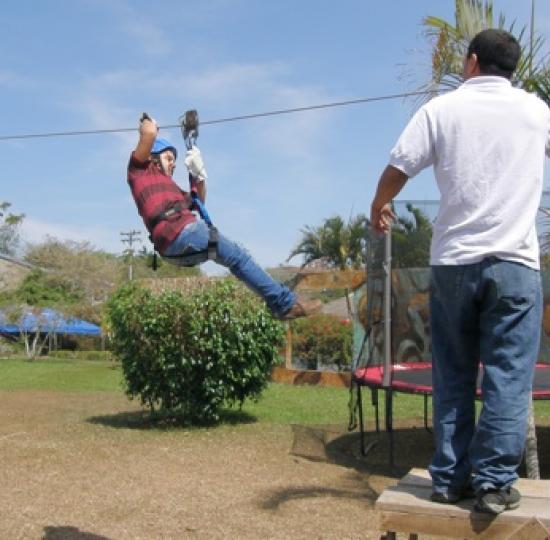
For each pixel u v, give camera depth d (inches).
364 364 335.9
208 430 358.0
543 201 297.1
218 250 145.4
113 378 663.8
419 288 337.4
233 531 202.2
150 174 152.8
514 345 113.0
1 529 200.8
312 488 251.4
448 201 116.6
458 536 113.7
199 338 358.3
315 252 1376.7
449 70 247.8
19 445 310.3
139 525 206.8
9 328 1193.4
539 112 118.6
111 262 1508.4
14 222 1897.1
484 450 112.7
